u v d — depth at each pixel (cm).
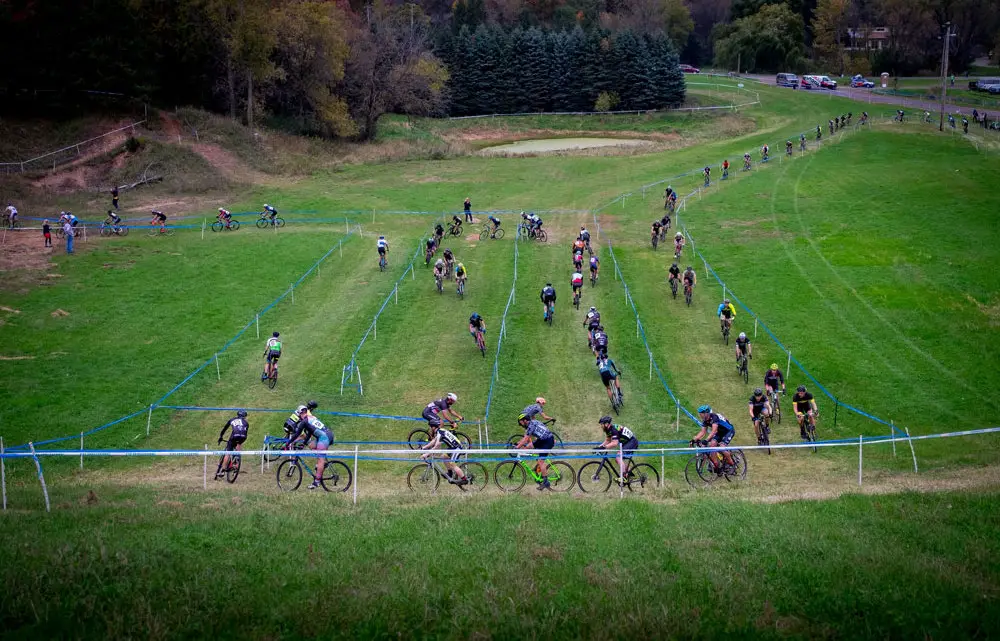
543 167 6494
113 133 5838
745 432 2389
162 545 1375
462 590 1216
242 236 4550
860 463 1973
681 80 9388
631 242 4438
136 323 3225
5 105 5806
